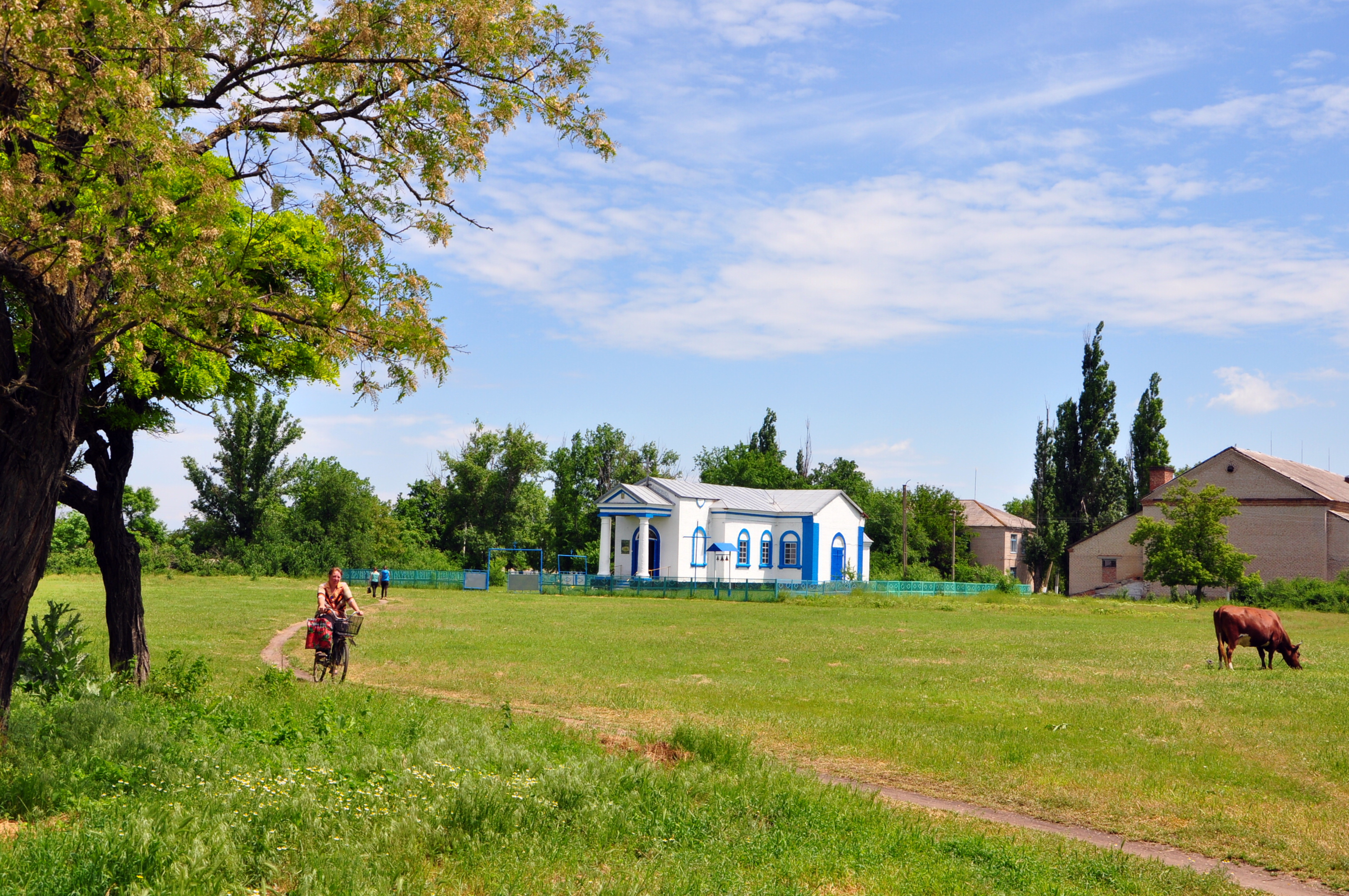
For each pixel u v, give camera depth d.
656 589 58.34
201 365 12.98
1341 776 11.12
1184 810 9.51
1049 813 9.54
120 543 14.49
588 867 6.43
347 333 9.82
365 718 11.63
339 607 17.16
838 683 18.89
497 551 84.69
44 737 8.77
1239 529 63.25
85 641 14.50
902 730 13.41
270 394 15.73
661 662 21.73
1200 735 13.55
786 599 53.59
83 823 6.29
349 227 9.64
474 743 9.65
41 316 8.40
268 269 12.81
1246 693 18.23
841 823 8.12
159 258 8.44
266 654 21.70
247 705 12.45
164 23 8.42
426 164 9.82
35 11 7.81
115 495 14.48
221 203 8.65
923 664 22.77
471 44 9.46
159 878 5.39
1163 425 78.00
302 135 9.45
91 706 9.73
